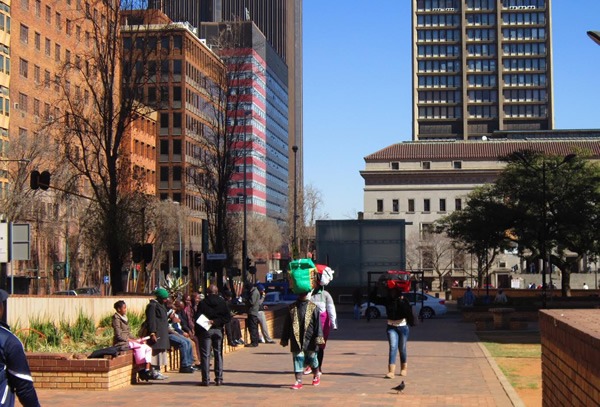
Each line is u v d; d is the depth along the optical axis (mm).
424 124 173000
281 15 199250
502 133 163875
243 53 60938
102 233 46875
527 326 38469
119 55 45344
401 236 53156
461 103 172000
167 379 18109
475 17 173250
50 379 15875
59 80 59062
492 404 13789
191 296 24094
